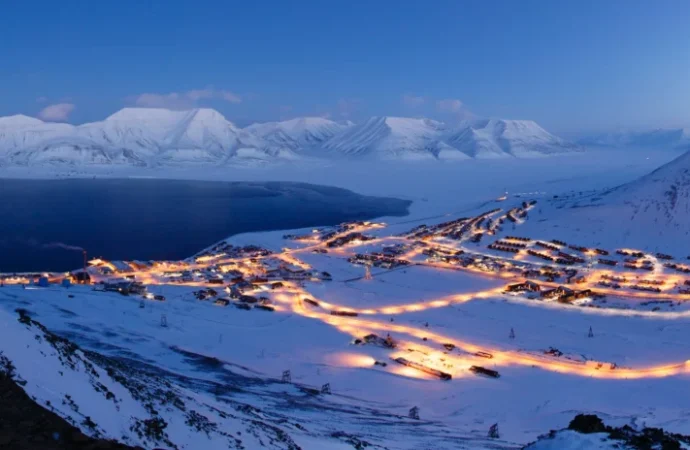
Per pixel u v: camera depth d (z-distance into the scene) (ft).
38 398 42.91
